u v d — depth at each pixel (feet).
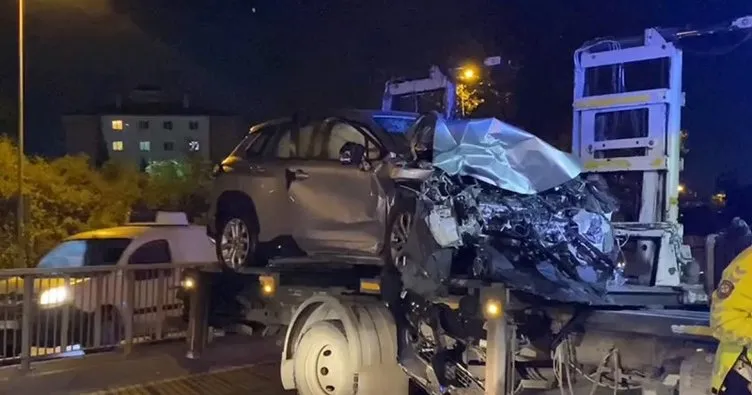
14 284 33.14
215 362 35.88
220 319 34.19
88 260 41.96
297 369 28.27
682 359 20.93
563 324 23.68
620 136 30.01
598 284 25.55
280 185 33.32
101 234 43.73
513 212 26.81
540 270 25.66
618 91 30.07
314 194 32.07
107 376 32.42
